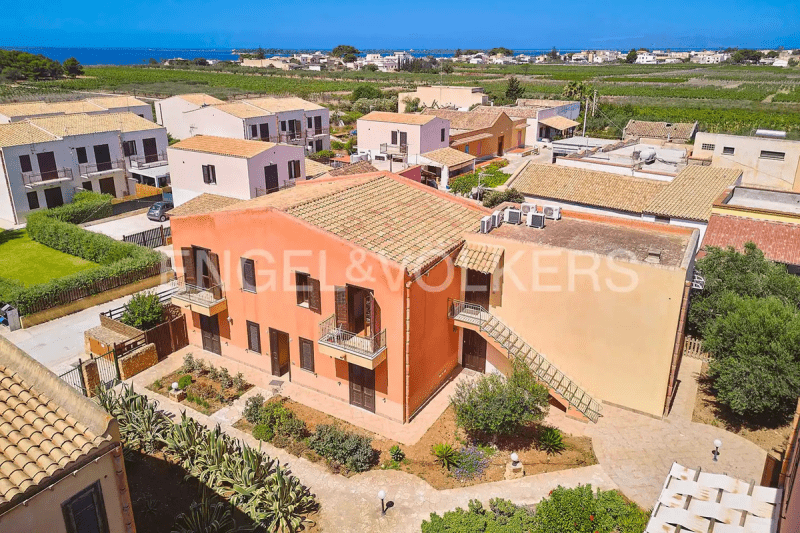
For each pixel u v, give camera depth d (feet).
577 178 120.16
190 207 114.62
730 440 60.75
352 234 64.39
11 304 86.33
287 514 49.73
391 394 63.72
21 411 36.60
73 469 34.30
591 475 55.77
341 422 64.49
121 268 97.40
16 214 138.62
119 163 162.20
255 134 191.52
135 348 75.41
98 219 141.08
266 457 54.75
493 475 55.98
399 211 74.84
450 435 62.18
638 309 62.08
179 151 124.98
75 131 153.17
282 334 72.33
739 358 60.75
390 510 51.78
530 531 47.67
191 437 56.39
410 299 59.93
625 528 46.65
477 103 294.25
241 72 560.61
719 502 37.70
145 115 217.15
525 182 122.62
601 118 296.30
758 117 285.84
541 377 64.69
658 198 108.99
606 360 65.62
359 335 63.16
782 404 59.57
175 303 77.15
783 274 73.97
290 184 127.34
